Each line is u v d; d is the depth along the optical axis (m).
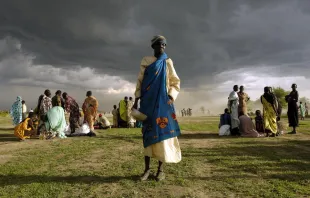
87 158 6.45
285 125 11.66
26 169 5.38
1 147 8.49
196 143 8.90
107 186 4.18
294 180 4.47
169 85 4.58
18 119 15.63
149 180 4.46
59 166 5.63
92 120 12.31
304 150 7.32
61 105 12.30
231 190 3.97
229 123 11.87
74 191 3.97
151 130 4.29
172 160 4.30
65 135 11.96
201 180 4.48
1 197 3.71
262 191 3.89
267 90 11.02
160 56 4.52
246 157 6.33
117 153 7.09
